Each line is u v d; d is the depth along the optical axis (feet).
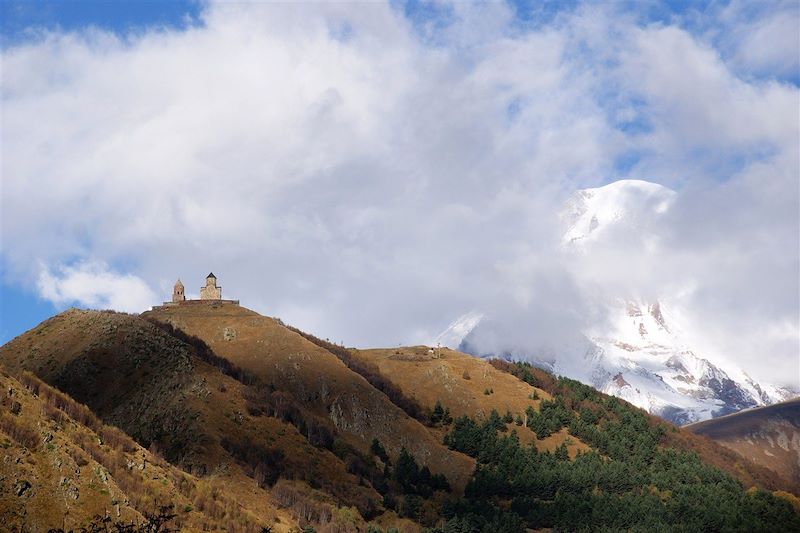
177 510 539.70
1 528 443.32
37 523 454.81
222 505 586.86
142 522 483.10
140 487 540.11
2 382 534.37
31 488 467.11
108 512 480.23
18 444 483.10
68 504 471.62
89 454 531.50
